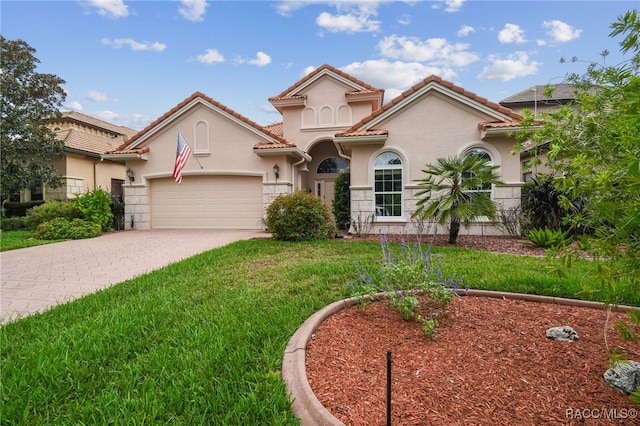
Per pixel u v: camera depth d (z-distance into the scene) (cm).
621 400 255
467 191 1002
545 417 239
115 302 517
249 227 1546
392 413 246
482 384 279
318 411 244
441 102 1262
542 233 962
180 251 1015
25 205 1958
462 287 530
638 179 184
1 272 764
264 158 1509
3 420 245
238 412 250
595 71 363
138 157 1528
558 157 337
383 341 361
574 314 428
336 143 1333
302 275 638
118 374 307
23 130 1759
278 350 341
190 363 318
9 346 367
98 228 1397
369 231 1305
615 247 227
